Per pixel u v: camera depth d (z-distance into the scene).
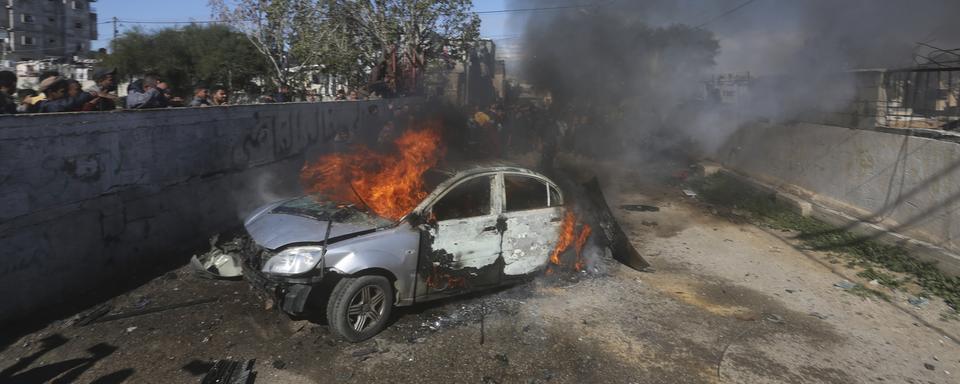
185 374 3.64
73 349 3.91
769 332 4.80
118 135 5.30
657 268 6.44
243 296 4.92
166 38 27.31
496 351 4.16
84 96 5.82
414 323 4.54
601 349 4.30
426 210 4.53
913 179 7.23
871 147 8.16
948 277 6.24
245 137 7.54
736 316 5.12
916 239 7.05
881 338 4.80
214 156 6.88
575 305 5.13
